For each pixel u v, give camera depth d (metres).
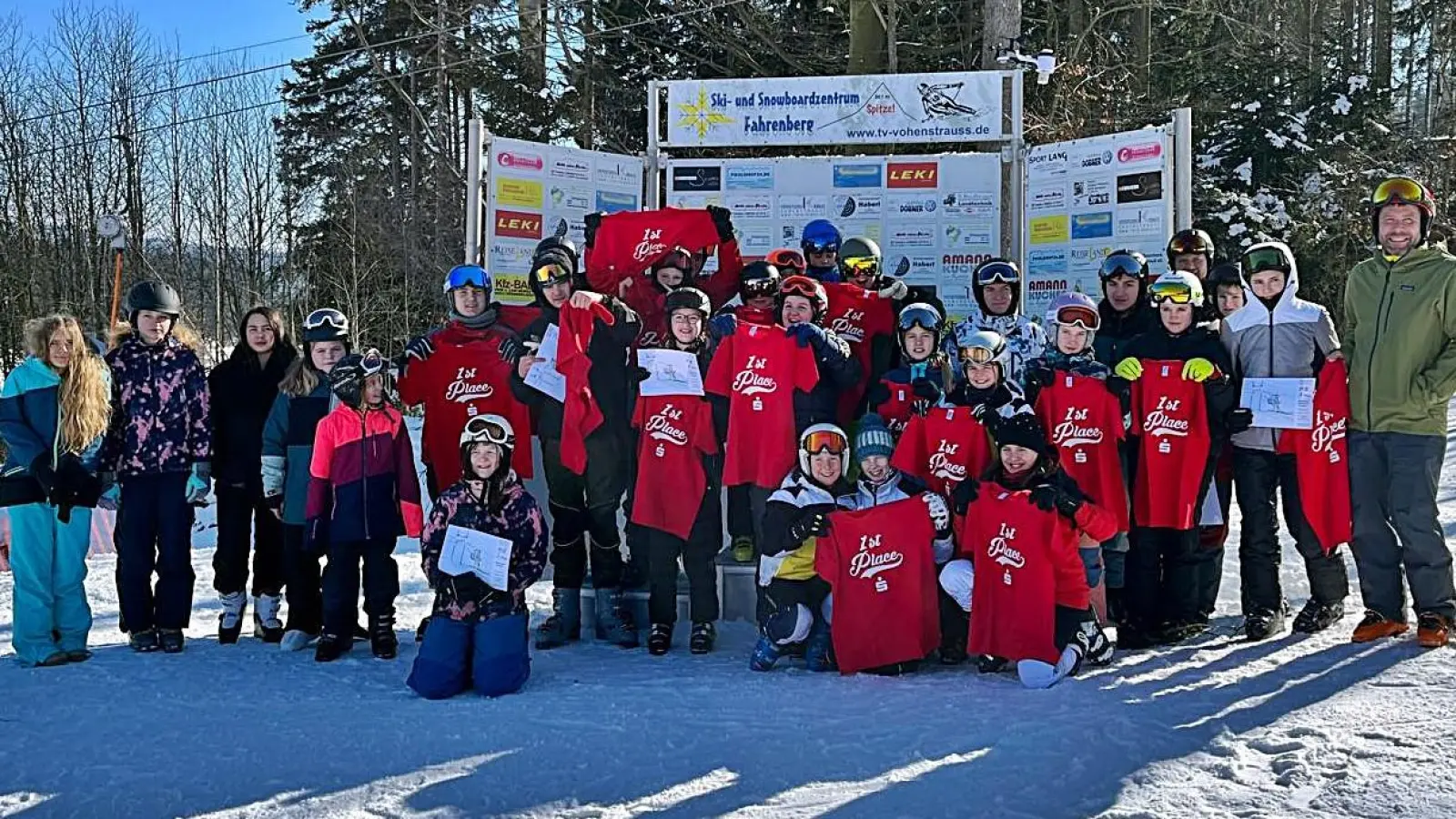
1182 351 5.77
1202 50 21.84
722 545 6.49
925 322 6.09
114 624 7.26
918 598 5.45
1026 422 5.34
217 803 3.82
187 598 6.37
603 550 6.41
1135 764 3.85
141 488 6.30
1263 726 4.19
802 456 5.58
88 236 36.69
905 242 8.91
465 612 5.24
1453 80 28.27
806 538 5.51
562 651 6.25
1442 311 5.24
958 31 20.12
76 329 6.01
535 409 6.55
